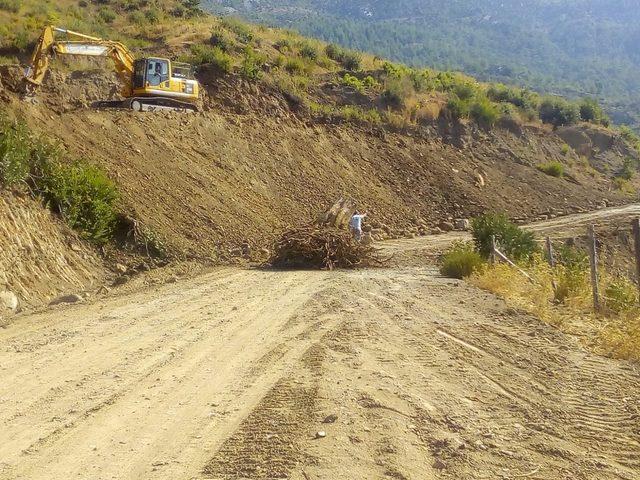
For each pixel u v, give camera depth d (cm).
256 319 1219
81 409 727
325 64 4903
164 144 2727
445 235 3550
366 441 621
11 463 590
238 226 2489
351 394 750
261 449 605
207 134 3089
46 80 2738
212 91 3703
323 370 849
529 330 1074
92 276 1678
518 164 5059
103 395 774
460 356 916
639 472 570
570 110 6359
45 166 1788
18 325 1170
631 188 5694
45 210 1697
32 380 831
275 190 3128
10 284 1361
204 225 2327
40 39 2519
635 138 6894
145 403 745
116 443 633
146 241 1966
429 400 734
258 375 845
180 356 949
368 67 5209
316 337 1049
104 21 4619
